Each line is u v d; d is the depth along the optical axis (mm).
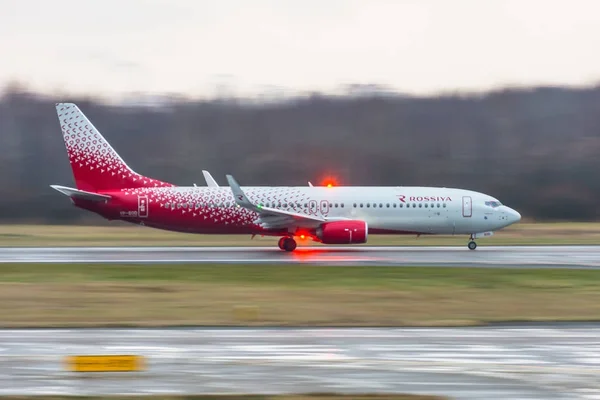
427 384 76312
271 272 167625
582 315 116562
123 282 152750
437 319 113250
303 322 110688
